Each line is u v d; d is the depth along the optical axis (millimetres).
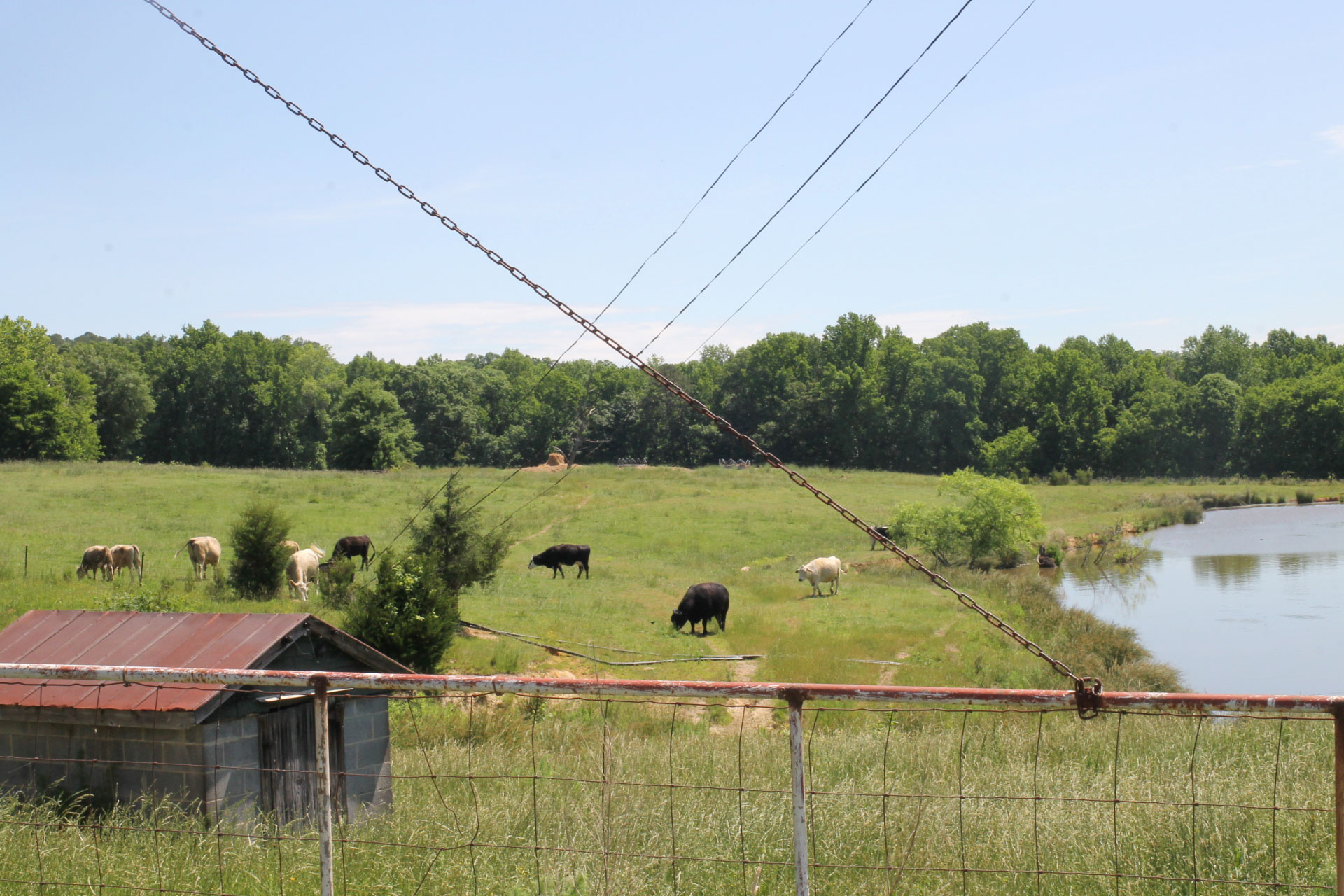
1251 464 121000
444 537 27594
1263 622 30609
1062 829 6281
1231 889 5430
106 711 7496
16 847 6090
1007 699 3834
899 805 6930
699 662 22234
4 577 27062
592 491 62406
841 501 64062
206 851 6148
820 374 135750
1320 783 7574
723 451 129750
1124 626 30438
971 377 132000
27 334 93750
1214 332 174000
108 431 105125
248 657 7969
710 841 6137
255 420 116875
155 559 32312
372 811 9117
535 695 4090
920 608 30500
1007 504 42938
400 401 116875
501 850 5855
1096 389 124688
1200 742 10164
